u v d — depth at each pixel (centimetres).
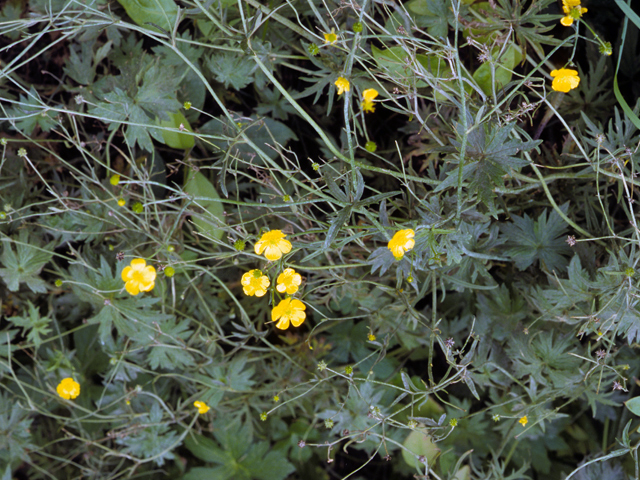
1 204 123
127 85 120
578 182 120
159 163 129
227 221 124
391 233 118
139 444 128
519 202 122
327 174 113
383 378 132
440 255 117
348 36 118
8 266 123
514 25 116
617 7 125
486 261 120
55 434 133
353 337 131
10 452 129
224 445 132
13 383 131
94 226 124
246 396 129
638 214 119
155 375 130
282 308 113
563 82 111
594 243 119
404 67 115
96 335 131
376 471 137
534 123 124
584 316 117
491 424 130
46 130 124
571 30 123
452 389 132
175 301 126
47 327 131
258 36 123
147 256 124
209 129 126
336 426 126
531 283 121
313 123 111
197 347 128
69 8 122
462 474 124
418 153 122
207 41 124
